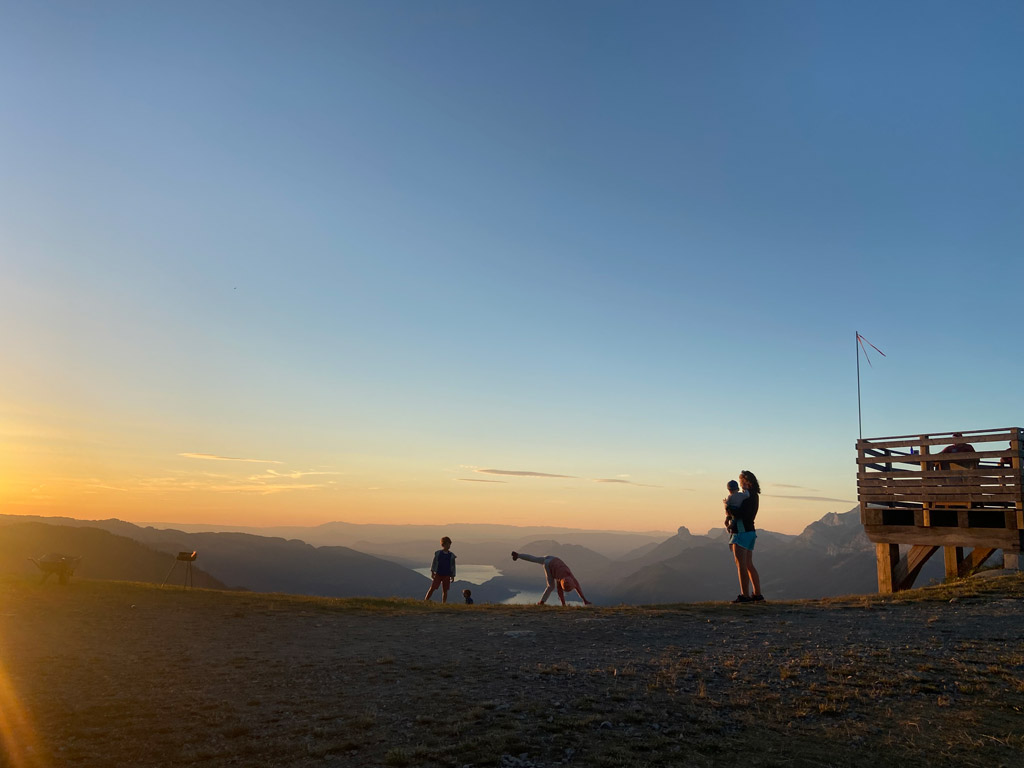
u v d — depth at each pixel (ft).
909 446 58.34
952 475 55.11
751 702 21.25
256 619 41.86
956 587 46.34
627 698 21.84
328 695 23.38
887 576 59.98
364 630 37.83
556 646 31.37
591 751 17.25
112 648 32.71
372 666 27.73
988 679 23.16
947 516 56.03
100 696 23.72
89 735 19.58
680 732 18.62
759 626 35.32
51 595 48.60
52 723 20.68
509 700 21.83
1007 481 51.80
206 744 18.71
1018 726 18.65
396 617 43.04
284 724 20.25
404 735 18.79
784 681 23.66
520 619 40.57
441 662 28.19
